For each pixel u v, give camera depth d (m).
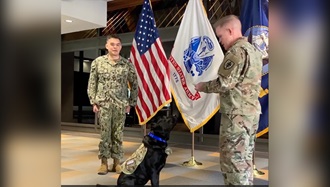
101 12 6.18
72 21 5.82
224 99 2.20
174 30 6.20
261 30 3.32
